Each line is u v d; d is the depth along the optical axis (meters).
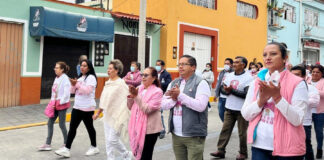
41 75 11.02
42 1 10.62
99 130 7.76
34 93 10.66
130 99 4.04
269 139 2.73
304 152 2.70
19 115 9.03
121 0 15.72
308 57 24.69
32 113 9.35
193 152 3.49
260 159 2.79
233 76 5.66
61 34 10.42
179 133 3.57
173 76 14.80
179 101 3.56
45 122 8.36
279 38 21.30
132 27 13.42
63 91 5.80
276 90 2.53
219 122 9.21
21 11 10.16
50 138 5.96
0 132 7.30
